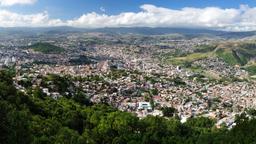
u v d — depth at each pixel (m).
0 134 121.62
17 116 133.12
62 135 176.75
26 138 129.75
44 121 191.75
